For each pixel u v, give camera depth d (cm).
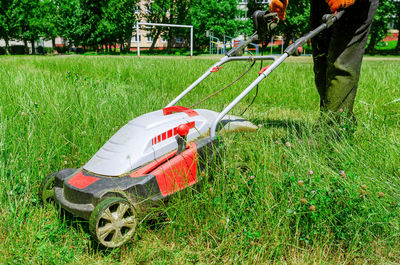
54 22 4553
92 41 4478
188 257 232
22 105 449
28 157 329
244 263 229
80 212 233
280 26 4000
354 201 249
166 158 278
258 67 1117
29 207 285
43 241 241
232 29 4462
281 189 270
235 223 257
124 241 233
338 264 231
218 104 637
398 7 3856
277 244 232
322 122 390
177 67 1128
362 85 738
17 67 1255
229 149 338
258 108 654
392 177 294
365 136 368
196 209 268
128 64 1270
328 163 326
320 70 443
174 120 296
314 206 238
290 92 744
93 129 410
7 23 4247
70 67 1243
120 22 4412
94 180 248
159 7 4516
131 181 246
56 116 431
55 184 273
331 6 341
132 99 545
